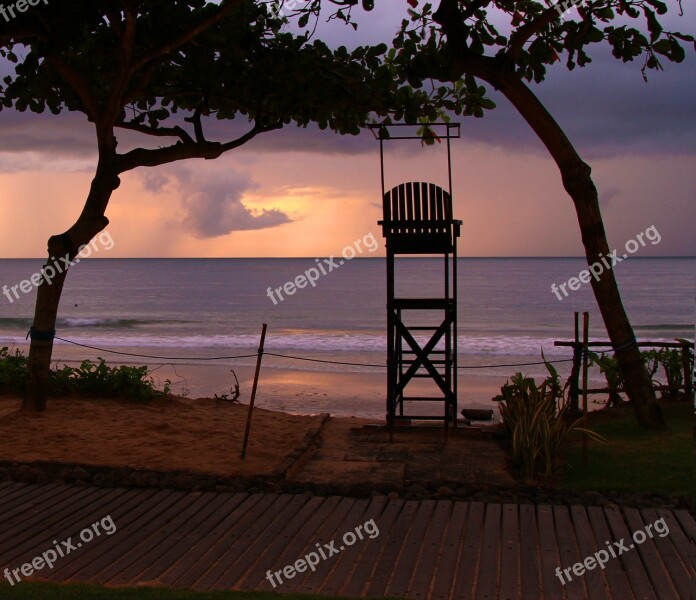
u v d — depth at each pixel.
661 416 10.50
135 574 5.67
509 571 5.72
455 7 10.62
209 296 79.38
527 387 10.95
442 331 10.81
